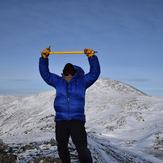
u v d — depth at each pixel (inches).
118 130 1989.4
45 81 257.8
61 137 245.1
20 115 4611.2
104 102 3223.4
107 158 618.2
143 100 2901.1
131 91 5036.9
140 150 1268.5
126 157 746.8
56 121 245.4
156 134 1562.5
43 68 258.7
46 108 4446.4
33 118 3673.7
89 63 256.7
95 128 2132.1
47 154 483.5
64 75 252.7
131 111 2502.5
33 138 1007.0
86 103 3348.9
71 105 242.5
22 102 5447.8
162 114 2261.3
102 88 4726.9
